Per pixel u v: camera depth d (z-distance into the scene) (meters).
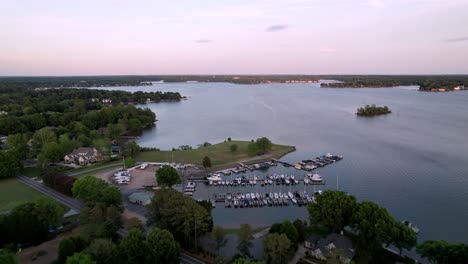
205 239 90.62
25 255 83.38
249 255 81.50
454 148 186.88
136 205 116.19
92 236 83.88
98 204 95.81
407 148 189.38
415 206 117.19
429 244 73.94
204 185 141.62
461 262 68.25
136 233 78.31
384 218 83.88
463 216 109.56
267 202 121.69
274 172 157.38
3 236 85.69
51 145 166.12
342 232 92.56
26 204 95.19
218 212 114.81
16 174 150.12
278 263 75.81
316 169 159.00
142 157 178.62
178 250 77.00
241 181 143.25
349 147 196.12
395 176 146.62
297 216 111.19
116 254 74.00
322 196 96.12
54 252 84.75
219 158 176.50
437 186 134.38
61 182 127.75
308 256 82.06
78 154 171.50
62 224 99.69
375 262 79.69
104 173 152.62
